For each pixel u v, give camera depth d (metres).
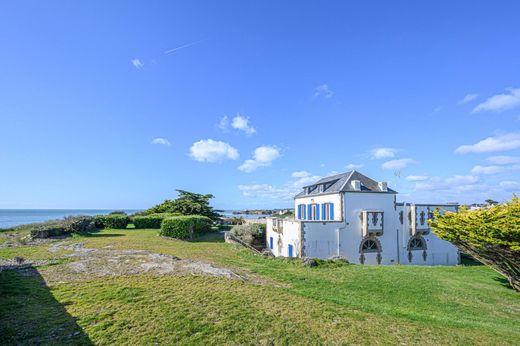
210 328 6.54
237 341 6.12
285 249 24.67
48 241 19.11
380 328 7.23
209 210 38.94
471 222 12.23
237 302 8.13
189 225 23.58
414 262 24.86
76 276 9.86
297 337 6.44
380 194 24.48
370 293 10.78
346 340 6.47
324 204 26.09
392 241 24.39
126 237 22.14
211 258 14.72
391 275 13.71
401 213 24.97
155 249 16.56
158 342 5.86
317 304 8.60
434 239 25.70
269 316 7.39
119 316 6.84
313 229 22.16
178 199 39.31
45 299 7.69
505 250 11.52
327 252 22.34
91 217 28.23
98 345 5.62
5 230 25.12
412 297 10.66
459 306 10.19
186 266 11.82
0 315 6.62
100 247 16.58
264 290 9.48
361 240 23.47
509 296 12.05
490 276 15.87
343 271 14.09
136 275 10.20
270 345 6.08
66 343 5.61
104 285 8.95
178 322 6.68
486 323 8.62
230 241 22.19
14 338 5.66
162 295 8.30
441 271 16.27
